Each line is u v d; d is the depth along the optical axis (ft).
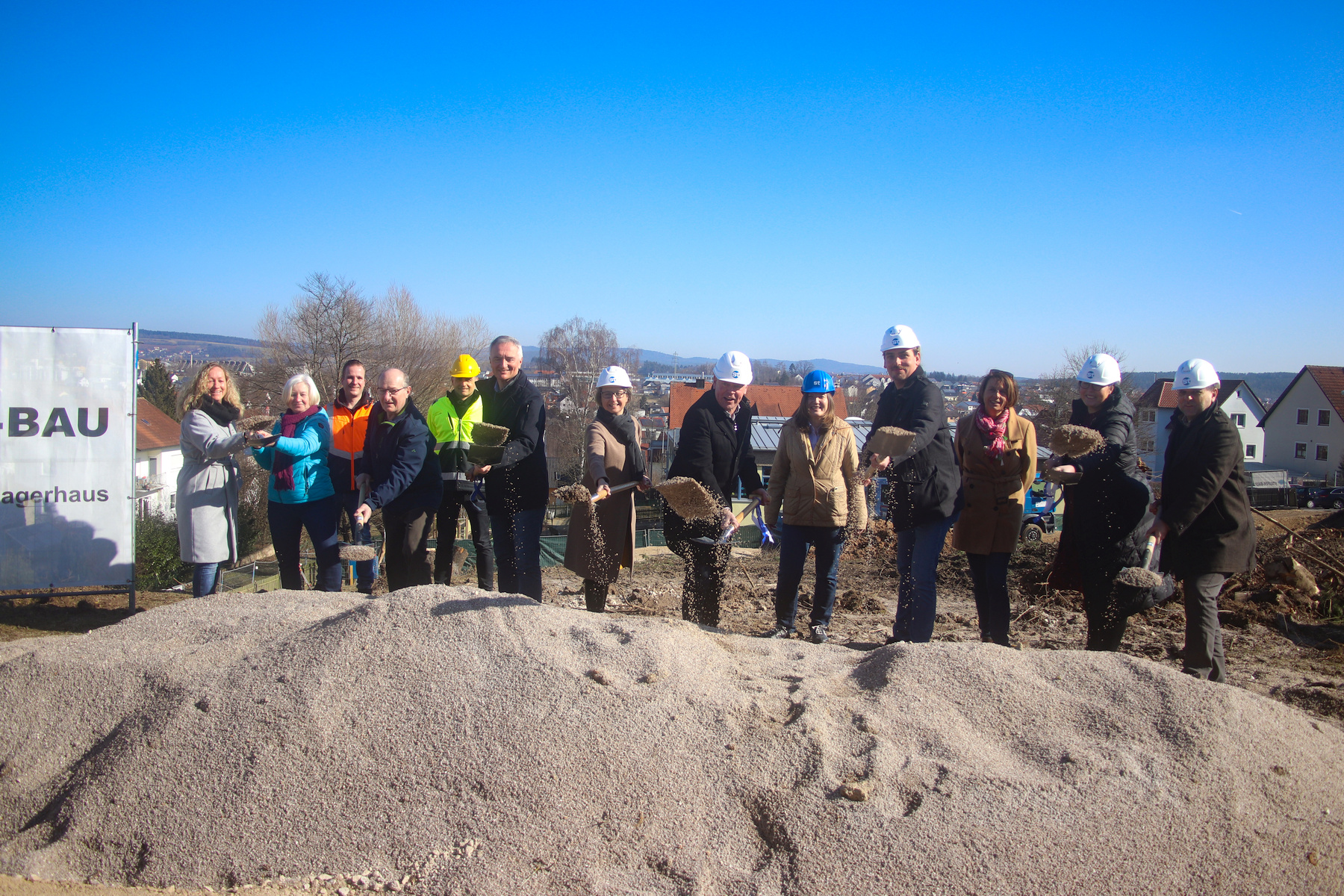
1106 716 10.16
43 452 20.10
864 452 14.96
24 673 11.28
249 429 18.39
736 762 9.31
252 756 9.53
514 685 10.44
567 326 176.96
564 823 8.74
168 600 22.41
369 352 103.40
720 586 16.10
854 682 11.25
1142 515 14.55
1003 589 15.90
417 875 8.46
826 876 7.98
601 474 16.15
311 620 13.26
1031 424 15.90
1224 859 8.21
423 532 18.29
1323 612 20.97
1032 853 8.11
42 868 8.66
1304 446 151.02
